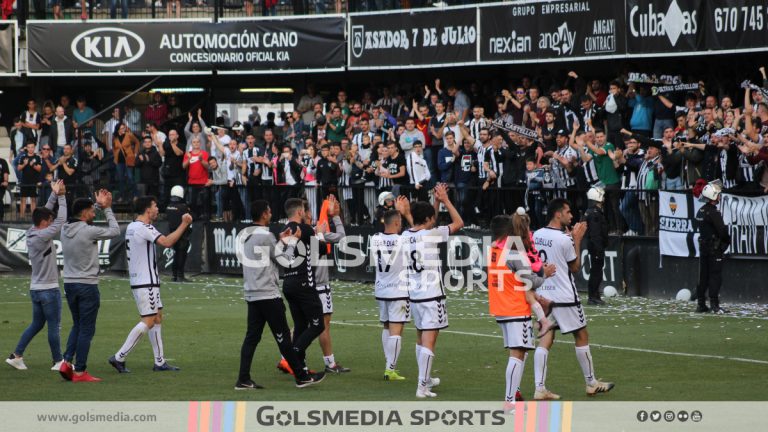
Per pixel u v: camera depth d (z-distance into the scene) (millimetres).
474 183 33656
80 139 41906
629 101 33188
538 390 16375
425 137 35969
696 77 34031
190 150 38844
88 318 18344
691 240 29203
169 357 20891
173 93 46281
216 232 38219
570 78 35438
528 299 15273
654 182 30375
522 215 15484
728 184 29031
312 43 40500
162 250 38469
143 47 42125
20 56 43125
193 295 32438
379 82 44094
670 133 30062
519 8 36344
